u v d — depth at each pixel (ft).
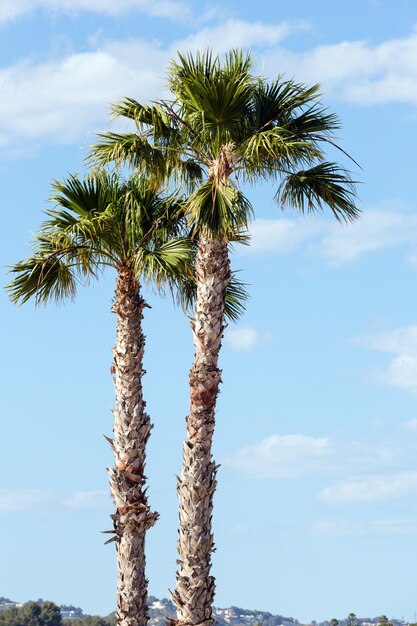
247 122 58.03
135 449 63.93
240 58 56.70
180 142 59.16
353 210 59.11
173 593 56.39
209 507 56.75
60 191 66.39
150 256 64.34
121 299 65.31
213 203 55.42
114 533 63.52
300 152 55.72
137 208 64.49
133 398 64.44
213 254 58.18
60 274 66.49
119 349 64.95
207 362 57.57
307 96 57.36
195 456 56.90
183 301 70.03
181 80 56.54
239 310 75.20
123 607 62.95
